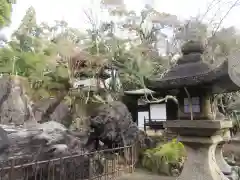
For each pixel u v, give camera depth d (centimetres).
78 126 1000
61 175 500
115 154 693
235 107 725
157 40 917
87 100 1034
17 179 450
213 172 368
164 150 775
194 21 492
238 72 346
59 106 1055
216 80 338
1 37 1022
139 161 821
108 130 766
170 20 755
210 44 534
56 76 1005
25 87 951
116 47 1005
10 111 809
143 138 945
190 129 381
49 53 988
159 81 414
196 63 404
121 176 671
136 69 875
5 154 488
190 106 397
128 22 1038
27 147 538
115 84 1193
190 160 393
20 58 955
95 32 1054
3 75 920
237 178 465
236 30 558
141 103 1490
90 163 589
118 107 865
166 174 688
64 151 558
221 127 343
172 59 758
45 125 761
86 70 1100
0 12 1036
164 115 1429
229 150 666
